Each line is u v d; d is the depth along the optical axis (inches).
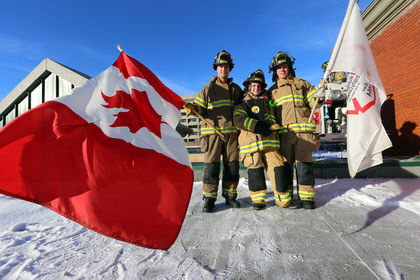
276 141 112.3
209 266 60.2
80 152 61.2
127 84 80.5
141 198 62.0
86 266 61.7
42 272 59.2
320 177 169.0
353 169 91.5
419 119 177.5
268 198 128.2
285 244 71.1
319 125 324.8
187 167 69.5
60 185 57.3
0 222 101.1
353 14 94.0
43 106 61.7
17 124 57.5
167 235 60.4
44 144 58.8
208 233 83.0
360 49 92.5
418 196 110.9
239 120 108.2
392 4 192.9
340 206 106.0
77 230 89.7
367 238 72.7
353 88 93.8
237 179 119.6
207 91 121.6
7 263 64.2
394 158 174.7
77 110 66.4
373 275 53.4
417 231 76.6
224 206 118.6
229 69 125.4
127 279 55.0
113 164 62.7
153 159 67.4
